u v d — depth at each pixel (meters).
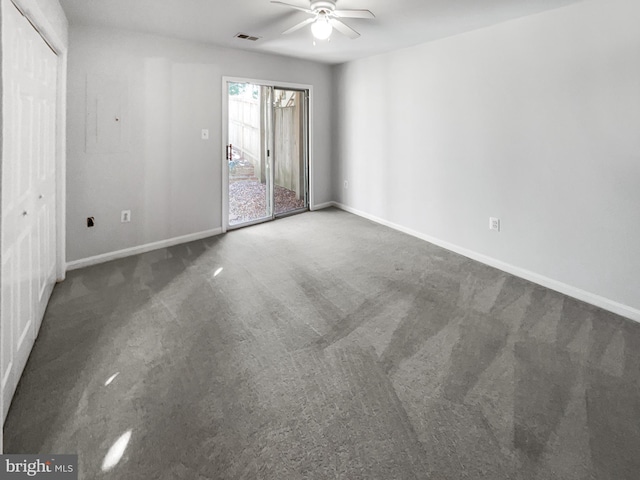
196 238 4.56
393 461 1.48
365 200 5.55
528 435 1.62
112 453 1.49
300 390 1.90
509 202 3.50
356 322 2.60
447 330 2.51
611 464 1.48
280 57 5.10
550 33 3.00
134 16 3.23
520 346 2.32
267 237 4.68
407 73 4.52
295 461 1.47
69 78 3.35
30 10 1.94
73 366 2.05
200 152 4.45
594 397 1.87
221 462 1.46
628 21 2.53
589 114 2.81
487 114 3.61
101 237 3.72
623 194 2.68
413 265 3.74
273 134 5.30
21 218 1.96
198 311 2.73
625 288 2.71
